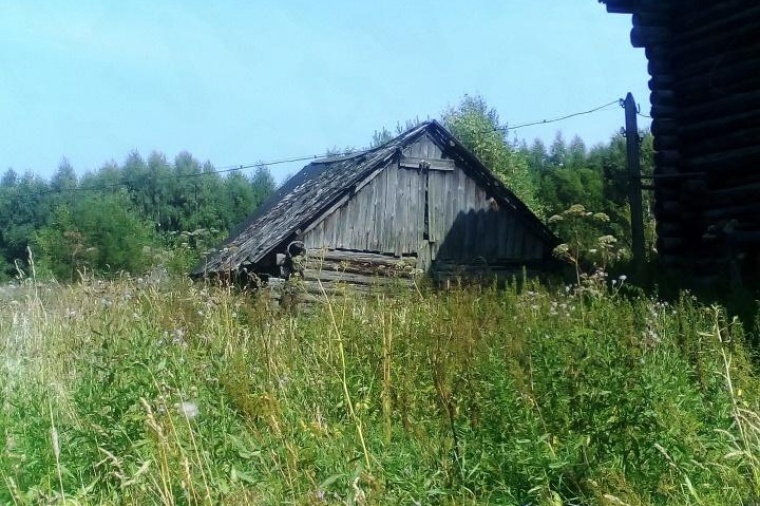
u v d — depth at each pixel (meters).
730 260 11.43
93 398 4.59
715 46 12.68
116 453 4.19
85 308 8.22
